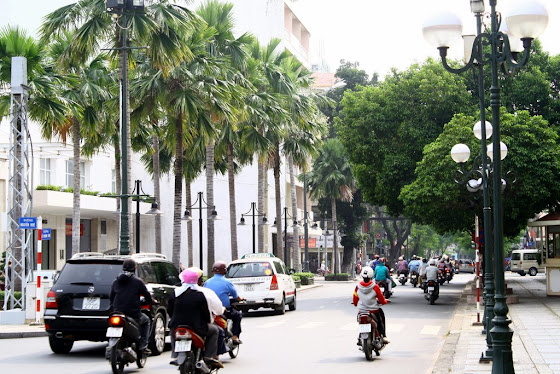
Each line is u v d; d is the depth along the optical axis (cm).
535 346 2241
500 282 1481
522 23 1476
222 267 2078
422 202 4325
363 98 5066
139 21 3888
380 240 14812
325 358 2152
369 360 2078
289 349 2369
